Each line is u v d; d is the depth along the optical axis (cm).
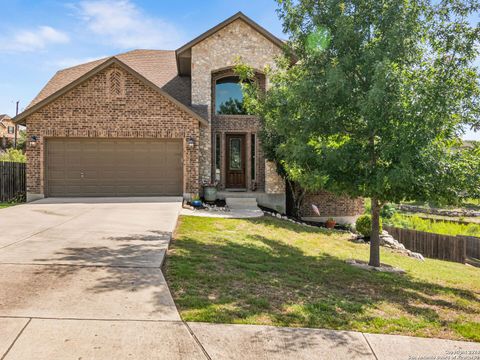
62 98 1465
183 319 398
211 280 550
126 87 1479
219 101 1772
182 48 1667
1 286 464
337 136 812
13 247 667
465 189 696
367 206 1981
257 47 1691
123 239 762
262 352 344
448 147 739
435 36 742
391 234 1590
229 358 329
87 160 1488
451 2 726
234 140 1797
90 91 1470
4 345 327
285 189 1714
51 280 492
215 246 808
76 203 1328
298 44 856
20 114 1441
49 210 1169
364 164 749
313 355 347
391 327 435
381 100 673
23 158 2597
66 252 638
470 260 1534
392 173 662
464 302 616
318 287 591
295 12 830
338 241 1178
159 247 698
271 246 912
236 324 398
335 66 759
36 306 407
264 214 1444
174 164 1517
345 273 721
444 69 718
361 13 768
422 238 1476
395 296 597
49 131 1459
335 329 412
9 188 1574
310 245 1030
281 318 427
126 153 1501
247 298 486
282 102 875
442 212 2717
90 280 498
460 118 712
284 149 882
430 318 489
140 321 385
